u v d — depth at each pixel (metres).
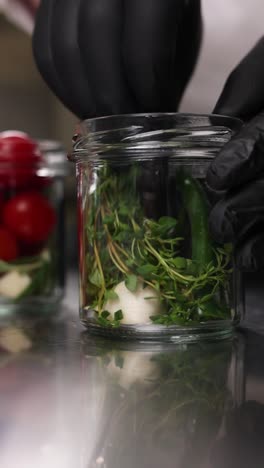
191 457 0.29
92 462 0.29
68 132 1.47
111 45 0.49
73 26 0.51
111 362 0.43
